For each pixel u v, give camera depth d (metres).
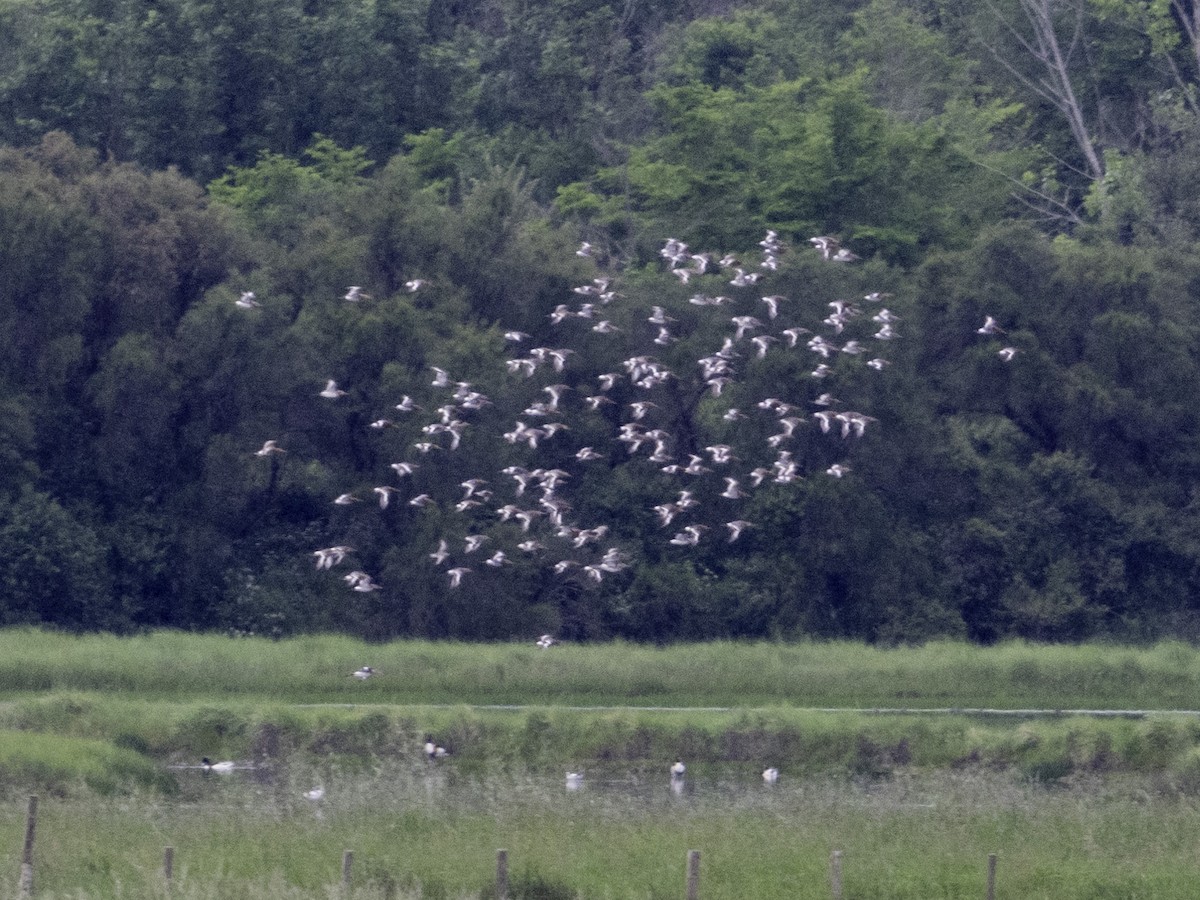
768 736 34.97
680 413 54.06
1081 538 53.31
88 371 52.06
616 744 34.84
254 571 51.31
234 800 29.09
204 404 51.78
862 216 60.91
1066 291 54.69
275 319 51.84
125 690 39.88
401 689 40.66
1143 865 24.12
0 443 48.81
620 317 54.56
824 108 61.72
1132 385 54.34
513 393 52.78
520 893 22.69
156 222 52.78
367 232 55.38
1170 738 33.78
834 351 52.25
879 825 26.14
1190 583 53.94
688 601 51.09
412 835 25.17
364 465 53.34
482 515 51.09
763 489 51.97
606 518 53.06
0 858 23.47
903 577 51.53
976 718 38.16
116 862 23.36
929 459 52.44
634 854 24.16
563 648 43.97
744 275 47.72
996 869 23.36
